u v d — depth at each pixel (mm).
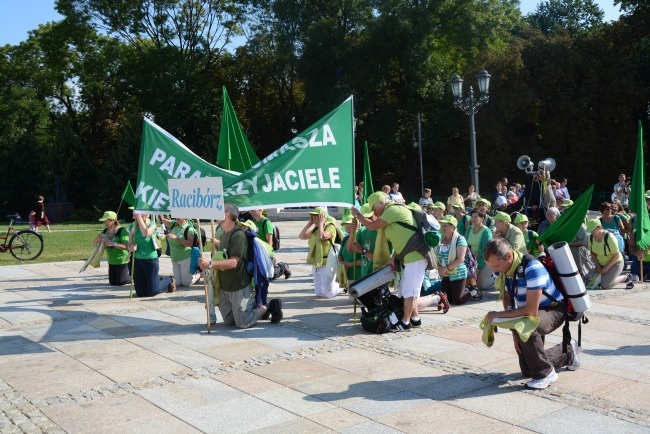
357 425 5082
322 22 39125
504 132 40406
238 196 8891
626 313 8875
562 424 4953
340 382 6168
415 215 8102
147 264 11117
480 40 40500
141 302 10688
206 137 41750
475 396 5645
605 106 40562
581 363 6523
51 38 48156
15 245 17516
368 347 7418
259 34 43938
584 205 6305
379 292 8516
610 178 41344
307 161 9016
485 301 10008
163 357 7238
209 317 8367
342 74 40000
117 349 7656
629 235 11688
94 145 52375
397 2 38844
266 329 8469
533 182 17766
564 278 5812
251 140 44438
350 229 9328
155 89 44812
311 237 10703
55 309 10211
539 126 41281
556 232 6477
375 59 38938
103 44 49250
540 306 5855
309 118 44562
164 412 5512
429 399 5613
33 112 51094
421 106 41438
